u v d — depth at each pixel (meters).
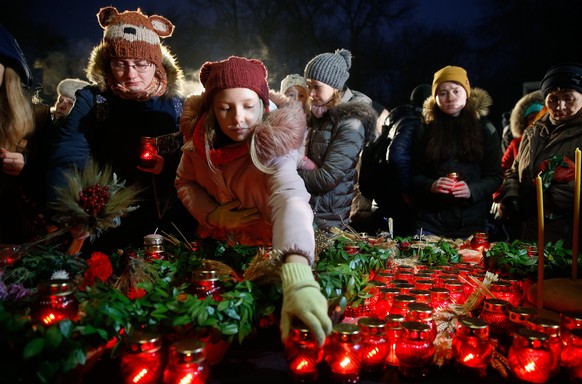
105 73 2.35
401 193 3.60
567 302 1.51
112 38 2.24
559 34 12.59
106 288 1.30
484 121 3.55
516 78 13.08
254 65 1.59
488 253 2.11
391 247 2.29
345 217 3.26
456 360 1.33
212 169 1.70
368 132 3.34
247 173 1.67
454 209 3.43
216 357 1.35
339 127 3.22
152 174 2.43
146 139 2.31
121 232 2.43
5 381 1.04
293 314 1.22
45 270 1.54
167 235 2.17
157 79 2.41
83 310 1.20
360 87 13.66
